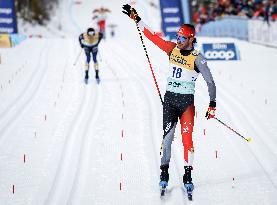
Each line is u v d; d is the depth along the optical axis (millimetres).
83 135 22750
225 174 18016
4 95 30891
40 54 50500
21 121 25125
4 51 52250
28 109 27578
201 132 23094
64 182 17375
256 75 37750
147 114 26328
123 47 57156
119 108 27703
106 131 23359
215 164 19000
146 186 16969
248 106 27844
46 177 17781
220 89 32656
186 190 16453
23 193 16391
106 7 123938
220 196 16094
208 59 46188
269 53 51094
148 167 18703
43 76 37625
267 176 17781
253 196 16062
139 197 16078
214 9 83812
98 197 16125
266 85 33594
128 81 35500
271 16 63031
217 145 21219
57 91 32281
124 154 20156
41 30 105812
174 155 20047
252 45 58625
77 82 35375
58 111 27156
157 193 16375
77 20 116688
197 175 17969
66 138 22312
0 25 71688
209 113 15719
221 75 38000
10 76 37219
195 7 91750
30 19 108562
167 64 43531
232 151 20453
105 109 27531
